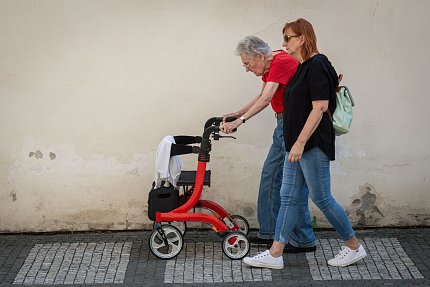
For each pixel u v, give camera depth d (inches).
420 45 285.3
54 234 294.5
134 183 292.4
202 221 271.3
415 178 292.0
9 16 282.4
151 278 252.8
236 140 290.0
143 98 287.1
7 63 284.5
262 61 257.8
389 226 295.1
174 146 260.8
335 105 246.7
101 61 285.1
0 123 287.9
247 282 248.2
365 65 286.0
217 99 287.3
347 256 258.5
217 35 284.2
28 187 292.0
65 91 286.5
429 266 258.8
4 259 271.0
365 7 283.3
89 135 289.1
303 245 271.3
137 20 283.1
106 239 287.7
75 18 282.8
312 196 249.3
